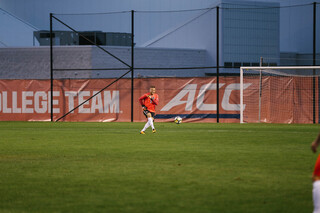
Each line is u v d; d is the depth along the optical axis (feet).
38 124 280.31
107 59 495.82
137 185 81.10
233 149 136.77
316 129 224.74
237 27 550.77
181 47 581.94
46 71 490.90
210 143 155.63
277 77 286.66
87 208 65.10
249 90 291.58
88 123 289.94
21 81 326.44
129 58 506.89
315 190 46.47
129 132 209.87
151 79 304.91
